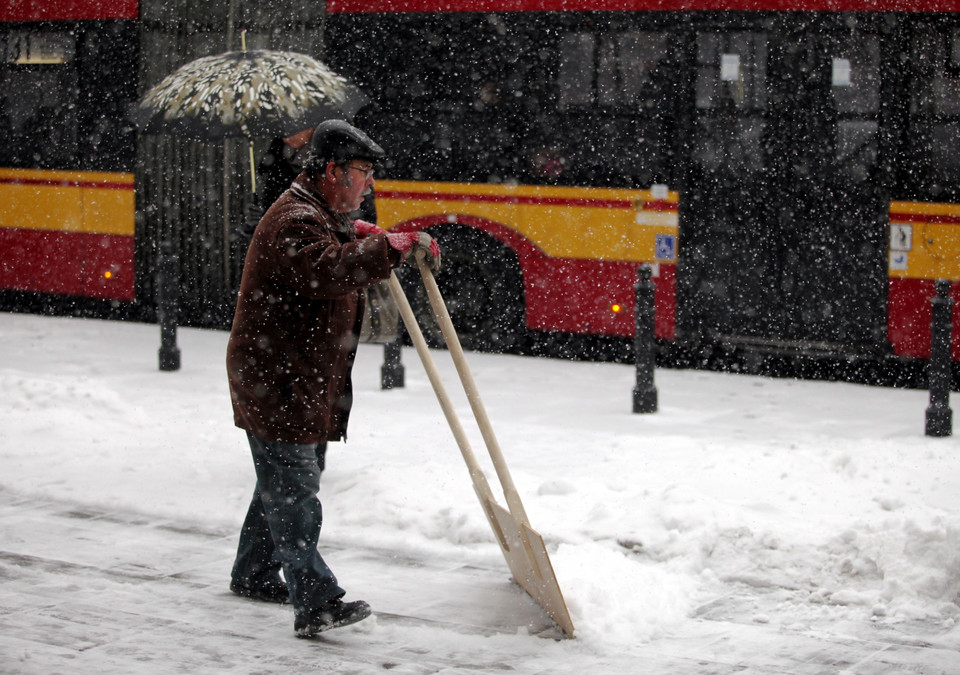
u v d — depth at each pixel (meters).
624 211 13.68
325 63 14.86
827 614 6.22
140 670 5.46
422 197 14.49
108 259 16.84
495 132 14.14
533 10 13.84
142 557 7.27
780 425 11.05
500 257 14.35
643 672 5.48
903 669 5.51
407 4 14.36
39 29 16.83
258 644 5.84
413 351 15.09
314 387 5.87
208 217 16.17
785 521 7.41
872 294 12.89
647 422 11.19
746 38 13.12
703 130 13.35
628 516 7.55
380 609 6.39
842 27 12.74
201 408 11.55
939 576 6.35
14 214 17.39
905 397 12.41
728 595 6.53
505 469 6.17
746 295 13.41
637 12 13.41
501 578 6.90
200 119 10.97
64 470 9.27
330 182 5.98
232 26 15.45
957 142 12.41
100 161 16.67
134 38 16.22
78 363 14.18
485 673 5.47
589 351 14.31
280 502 5.87
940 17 12.37
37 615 6.22
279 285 5.79
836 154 12.90
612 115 13.65
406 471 8.72
